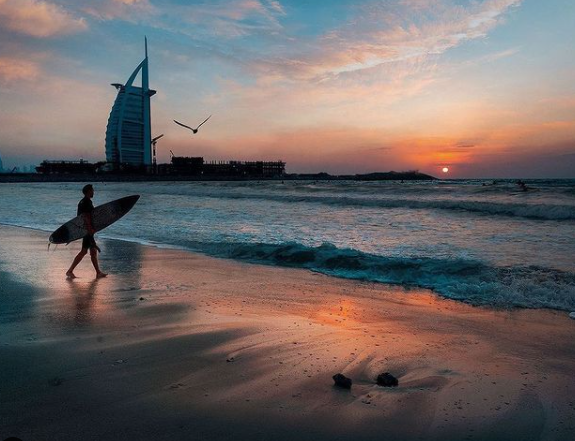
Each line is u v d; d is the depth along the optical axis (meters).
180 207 27.06
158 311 5.62
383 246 11.52
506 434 2.71
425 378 3.58
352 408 3.01
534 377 3.63
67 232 9.15
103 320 5.17
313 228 15.80
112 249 11.66
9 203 32.19
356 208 24.44
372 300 6.45
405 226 16.06
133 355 3.99
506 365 3.92
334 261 9.15
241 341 4.41
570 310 5.84
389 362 3.94
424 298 6.59
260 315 5.51
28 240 12.95
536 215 18.19
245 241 12.75
